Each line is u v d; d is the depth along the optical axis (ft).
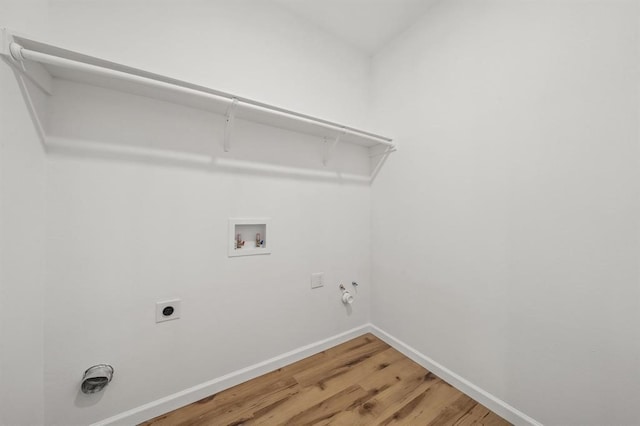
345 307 5.82
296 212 5.03
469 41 4.08
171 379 3.75
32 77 2.61
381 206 5.91
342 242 5.76
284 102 4.84
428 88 4.80
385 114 5.82
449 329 4.39
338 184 5.68
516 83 3.47
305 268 5.17
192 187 3.89
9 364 2.42
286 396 4.01
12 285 2.46
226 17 4.19
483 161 3.88
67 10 3.04
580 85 2.89
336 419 3.57
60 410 3.06
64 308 3.06
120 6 3.37
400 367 4.79
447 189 4.43
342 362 4.95
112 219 3.33
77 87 3.12
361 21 5.18
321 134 5.24
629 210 2.58
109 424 3.29
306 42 5.15
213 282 4.09
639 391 2.53
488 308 3.82
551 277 3.15
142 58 3.50
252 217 4.47
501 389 3.66
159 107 3.63
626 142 2.59
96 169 3.23
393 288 5.59
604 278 2.74
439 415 3.65
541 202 3.24
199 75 3.94
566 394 3.03
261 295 4.60
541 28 3.21
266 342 4.67
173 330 3.76
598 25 2.75
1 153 2.30
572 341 2.98
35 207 2.78
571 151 2.97
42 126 2.87
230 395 4.03
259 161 4.54
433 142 4.69
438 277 4.59
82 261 3.15
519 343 3.47
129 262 3.44
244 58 4.38
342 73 5.73
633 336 2.56
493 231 3.75
